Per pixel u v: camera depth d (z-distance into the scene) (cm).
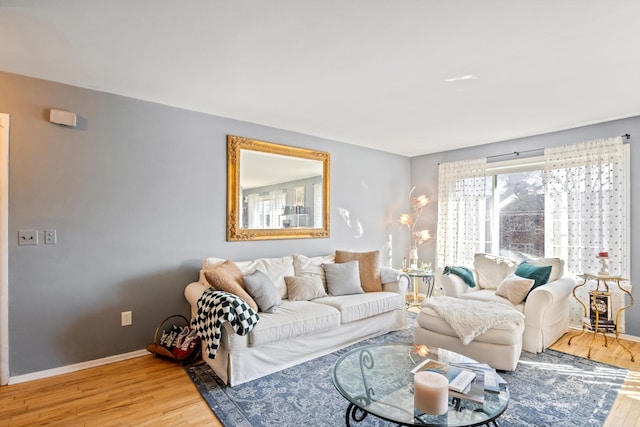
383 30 197
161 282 314
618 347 321
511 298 332
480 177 469
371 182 499
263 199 382
